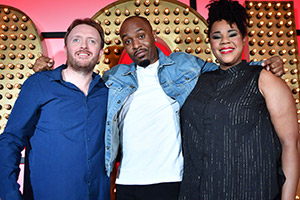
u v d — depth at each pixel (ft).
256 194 4.06
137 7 8.02
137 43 5.82
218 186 4.25
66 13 8.41
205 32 8.02
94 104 5.22
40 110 4.95
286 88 4.11
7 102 7.68
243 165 4.13
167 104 5.61
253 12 7.96
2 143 4.40
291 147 3.97
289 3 8.07
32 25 7.79
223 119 4.32
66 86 5.08
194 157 4.66
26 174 4.87
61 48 8.38
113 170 7.50
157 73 5.87
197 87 5.07
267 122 4.22
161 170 5.24
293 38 8.00
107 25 7.95
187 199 4.72
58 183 4.65
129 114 5.63
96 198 4.99
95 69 7.85
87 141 4.91
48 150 4.73
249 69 4.47
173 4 8.05
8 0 8.32
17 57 7.73
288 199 3.93
